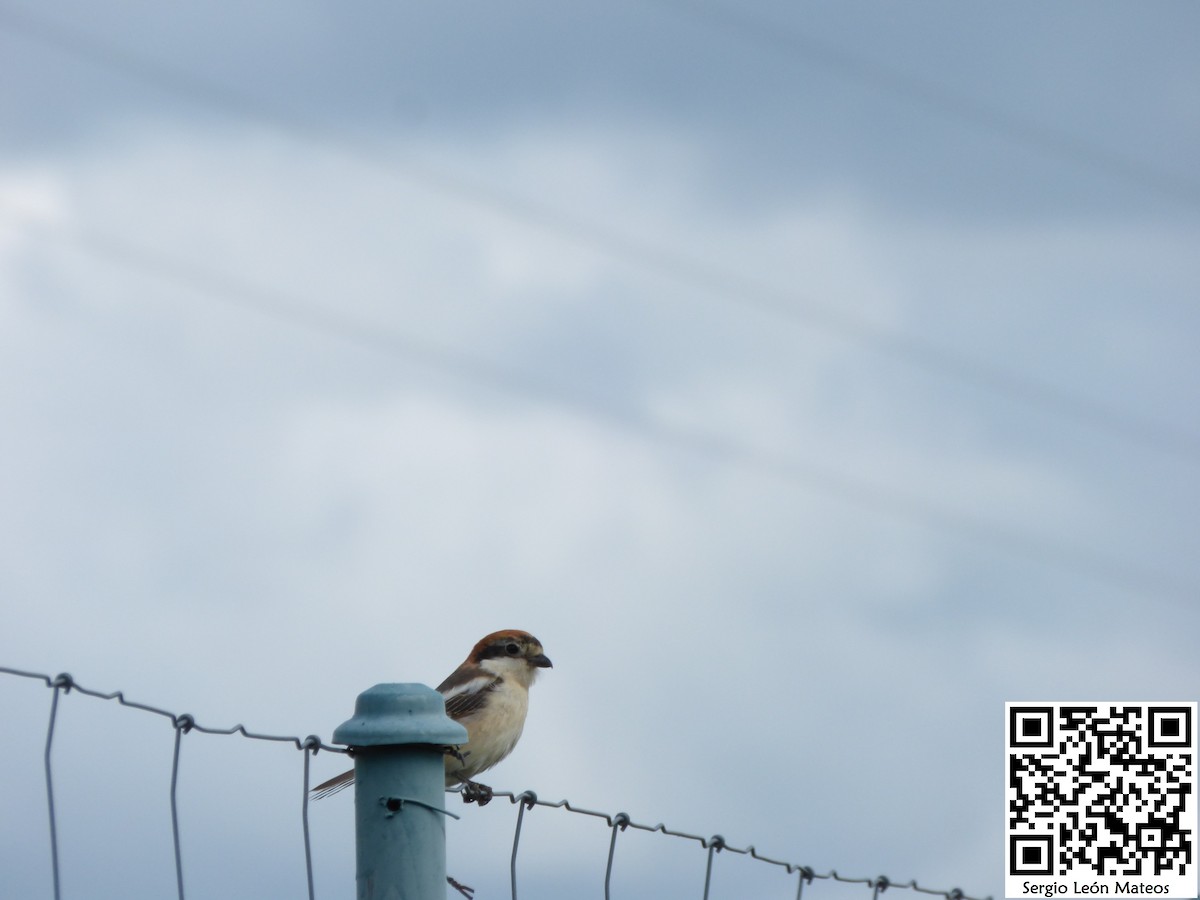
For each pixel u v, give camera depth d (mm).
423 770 6602
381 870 6465
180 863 6336
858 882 8758
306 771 6641
